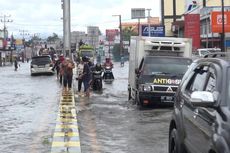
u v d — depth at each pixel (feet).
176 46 65.72
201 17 208.03
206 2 292.40
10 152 32.07
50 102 66.08
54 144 34.76
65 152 31.76
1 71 206.18
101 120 47.42
